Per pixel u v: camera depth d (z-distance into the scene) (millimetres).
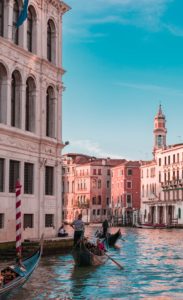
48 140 35062
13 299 17625
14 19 32125
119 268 25953
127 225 106500
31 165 33750
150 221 103750
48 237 34719
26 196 32812
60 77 37281
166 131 111688
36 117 34188
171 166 97125
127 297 18516
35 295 18391
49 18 36094
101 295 18766
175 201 94312
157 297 18578
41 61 34562
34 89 34188
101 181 131250
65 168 140625
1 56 30281
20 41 32656
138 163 118812
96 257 26250
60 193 37094
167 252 36469
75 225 27766
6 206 30453
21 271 18344
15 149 31500
